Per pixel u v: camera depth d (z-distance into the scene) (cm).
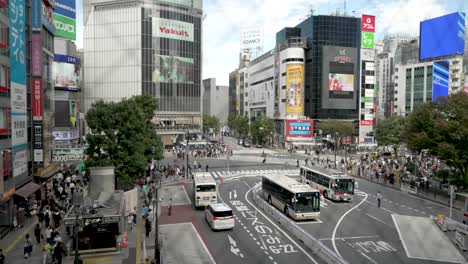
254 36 13362
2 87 2658
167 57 8812
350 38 9694
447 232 2783
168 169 5428
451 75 9900
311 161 6662
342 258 2097
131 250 2358
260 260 2191
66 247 2317
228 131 15562
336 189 3831
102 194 2853
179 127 9181
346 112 9812
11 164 2797
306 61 10031
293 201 3084
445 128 3800
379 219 3155
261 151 9194
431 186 4422
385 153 7838
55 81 5725
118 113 3553
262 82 11981
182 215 3288
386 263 2136
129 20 8312
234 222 3009
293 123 9656
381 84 13300
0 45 2633
